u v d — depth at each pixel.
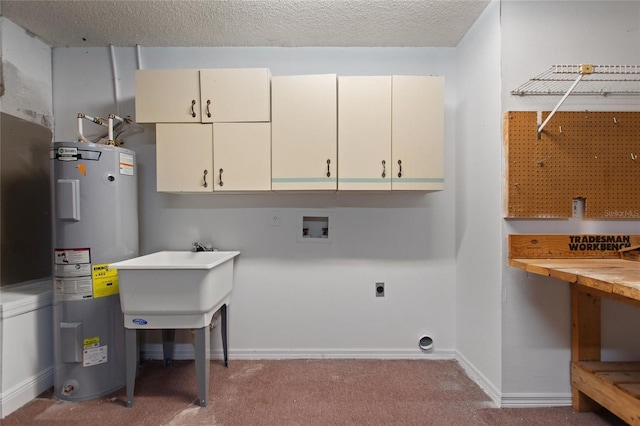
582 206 1.53
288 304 2.07
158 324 1.52
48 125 2.01
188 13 1.73
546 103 1.53
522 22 1.53
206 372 1.55
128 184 1.76
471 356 1.85
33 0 1.61
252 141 1.77
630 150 1.52
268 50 2.07
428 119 1.75
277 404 1.56
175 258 1.91
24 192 1.85
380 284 2.07
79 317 1.61
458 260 2.02
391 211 2.07
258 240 2.08
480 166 1.74
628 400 1.20
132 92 2.07
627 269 1.20
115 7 1.67
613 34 1.53
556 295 1.55
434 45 2.05
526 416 1.47
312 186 1.76
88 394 1.61
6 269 1.76
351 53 2.06
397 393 1.66
